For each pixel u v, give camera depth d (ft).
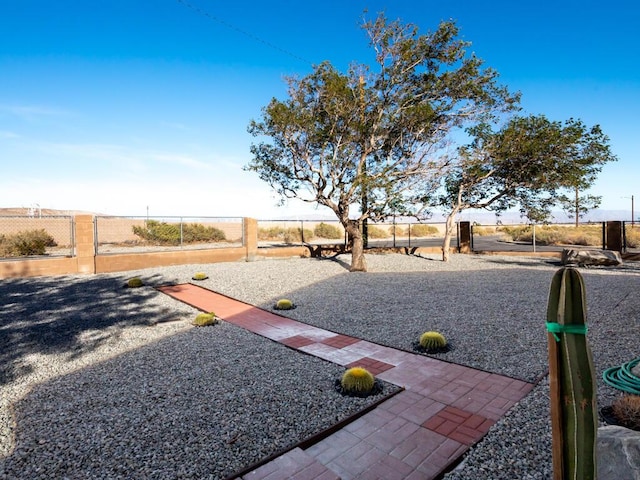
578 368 4.83
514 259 54.90
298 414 11.69
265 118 42.24
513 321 21.71
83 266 39.29
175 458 9.49
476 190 54.49
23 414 11.94
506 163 48.88
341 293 30.50
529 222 57.93
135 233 70.49
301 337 19.79
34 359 16.80
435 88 42.52
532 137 45.85
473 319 22.25
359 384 13.12
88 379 14.61
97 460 9.46
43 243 55.52
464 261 52.19
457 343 18.24
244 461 9.37
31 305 26.71
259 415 11.64
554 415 5.02
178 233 72.08
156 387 13.79
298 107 40.70
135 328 21.52
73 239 42.14
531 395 12.73
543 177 47.01
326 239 95.81
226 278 36.88
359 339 19.30
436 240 99.71
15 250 50.44
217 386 13.80
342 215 42.32
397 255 61.00
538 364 15.46
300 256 58.13
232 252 50.60
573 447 4.80
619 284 32.27
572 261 46.47
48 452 9.83
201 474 8.87
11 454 9.79
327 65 39.70
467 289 31.63
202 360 16.55
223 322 22.85
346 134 41.52
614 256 44.45
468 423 11.16
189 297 29.60
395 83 41.93
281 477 8.82
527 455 9.37
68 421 11.44
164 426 11.05
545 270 43.21
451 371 15.03
